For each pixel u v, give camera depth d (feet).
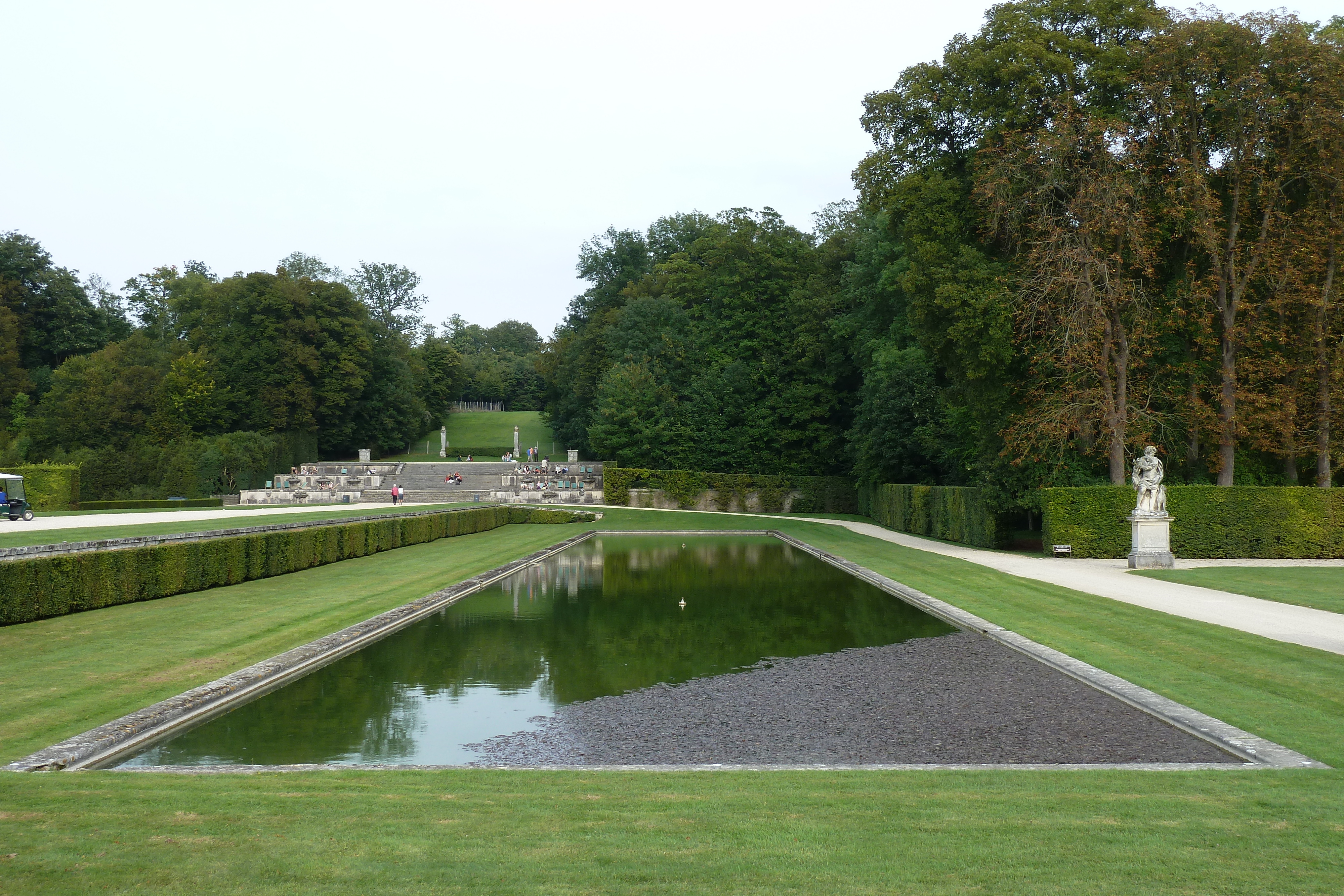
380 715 43.27
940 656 56.44
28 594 60.18
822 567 117.80
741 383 249.55
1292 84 111.55
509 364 489.67
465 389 442.09
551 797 26.96
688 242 335.67
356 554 114.42
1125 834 23.30
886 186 127.95
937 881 20.12
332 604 73.56
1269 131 112.98
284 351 277.44
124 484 213.87
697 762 35.24
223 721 42.09
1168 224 116.26
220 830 23.09
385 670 54.08
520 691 48.37
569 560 130.52
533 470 270.05
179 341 309.83
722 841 22.72
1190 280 117.19
